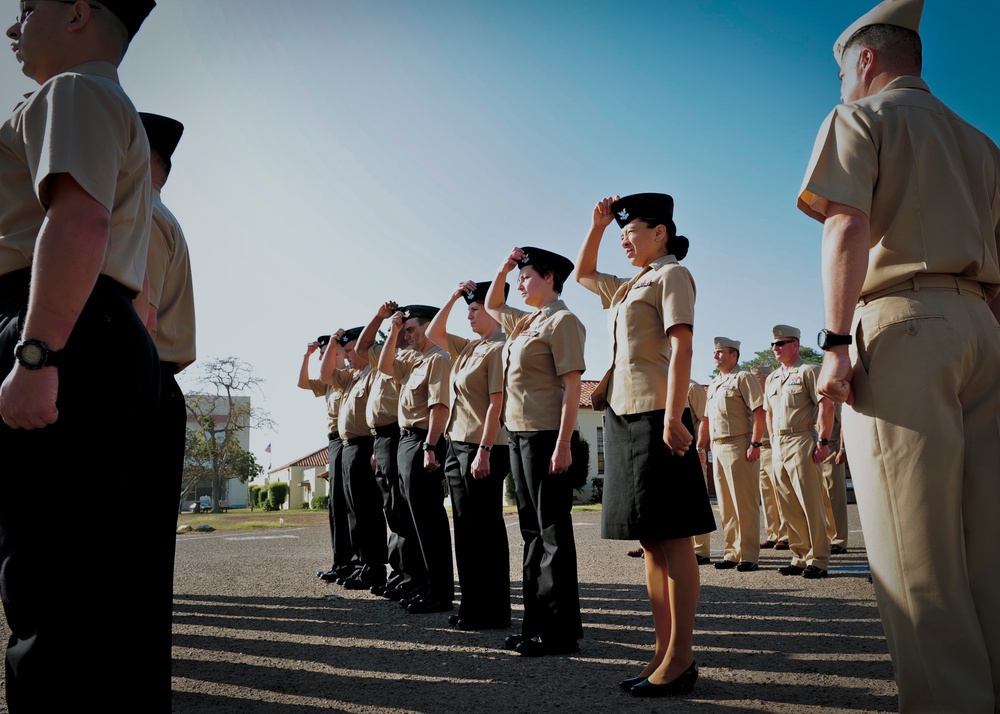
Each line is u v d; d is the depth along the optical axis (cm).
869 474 224
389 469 637
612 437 353
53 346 164
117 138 187
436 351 605
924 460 213
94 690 175
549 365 439
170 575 215
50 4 207
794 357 751
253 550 1082
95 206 174
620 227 381
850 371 226
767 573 736
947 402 217
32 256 184
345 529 752
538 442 429
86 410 174
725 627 466
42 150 175
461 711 305
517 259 470
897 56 253
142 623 199
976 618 208
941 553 210
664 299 339
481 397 507
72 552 173
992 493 215
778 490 734
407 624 508
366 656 409
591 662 390
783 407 730
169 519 217
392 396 645
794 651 399
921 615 209
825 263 232
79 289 168
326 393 846
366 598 632
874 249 233
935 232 226
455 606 591
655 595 349
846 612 506
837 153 236
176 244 305
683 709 301
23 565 171
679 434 323
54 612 171
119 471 180
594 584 671
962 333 220
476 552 494
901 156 233
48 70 208
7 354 176
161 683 205
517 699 321
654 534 327
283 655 413
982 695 201
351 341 794
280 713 306
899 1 256
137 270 199
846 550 911
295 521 2222
